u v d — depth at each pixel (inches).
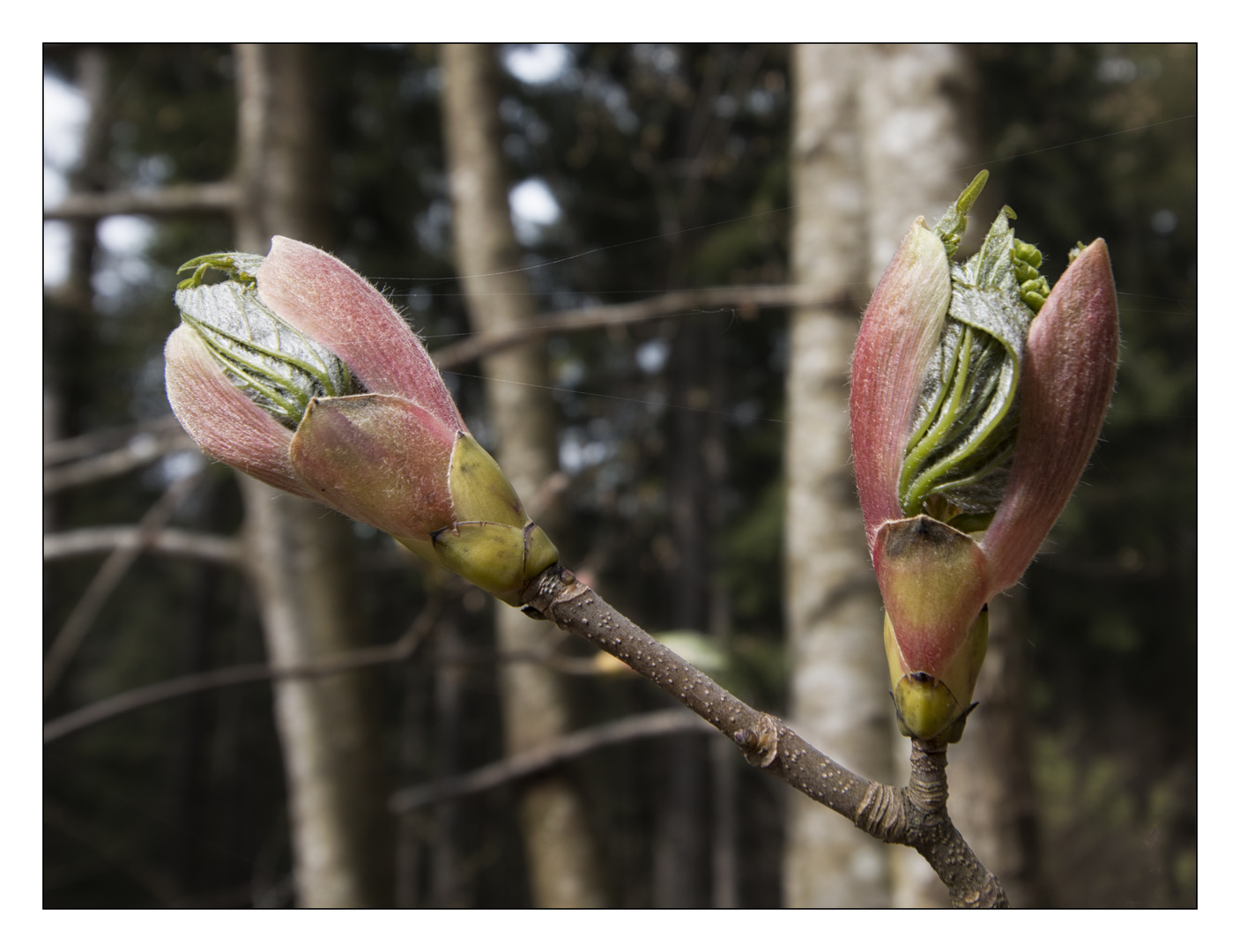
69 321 47.6
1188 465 46.1
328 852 21.9
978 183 5.5
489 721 85.8
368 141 48.5
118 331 60.6
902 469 5.5
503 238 23.6
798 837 18.2
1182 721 48.8
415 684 81.7
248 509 23.4
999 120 42.8
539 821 20.5
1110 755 49.6
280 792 89.7
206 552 23.0
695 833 66.2
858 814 5.5
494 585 5.6
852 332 18.7
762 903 71.1
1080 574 49.0
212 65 47.1
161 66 47.1
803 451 18.8
